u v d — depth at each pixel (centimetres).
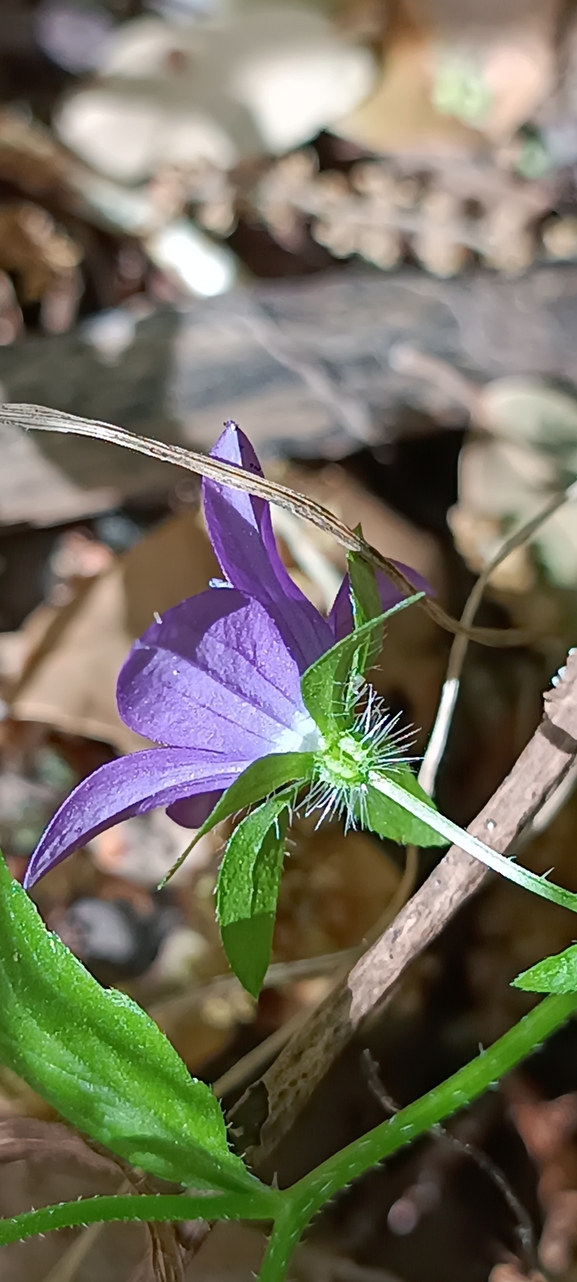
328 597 16
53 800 16
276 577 11
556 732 12
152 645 11
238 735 11
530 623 17
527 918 16
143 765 11
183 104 20
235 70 20
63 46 21
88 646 16
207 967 15
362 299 19
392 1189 15
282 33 21
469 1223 15
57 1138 12
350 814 11
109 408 18
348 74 21
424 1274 15
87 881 16
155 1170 11
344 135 21
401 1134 11
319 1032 12
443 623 12
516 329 19
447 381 18
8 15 21
